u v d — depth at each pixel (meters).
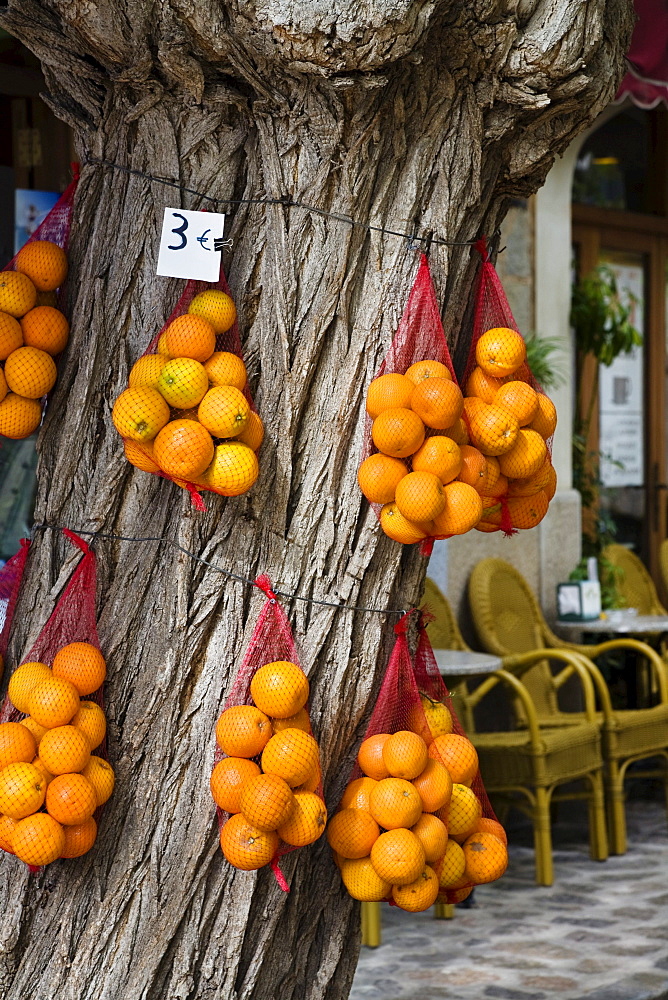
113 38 2.02
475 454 2.15
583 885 5.10
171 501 2.17
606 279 7.62
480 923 4.64
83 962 2.12
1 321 2.16
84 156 2.30
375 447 2.15
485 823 2.40
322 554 2.17
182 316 2.03
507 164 2.33
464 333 2.39
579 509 6.67
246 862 1.99
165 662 2.14
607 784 5.59
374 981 4.03
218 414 1.97
